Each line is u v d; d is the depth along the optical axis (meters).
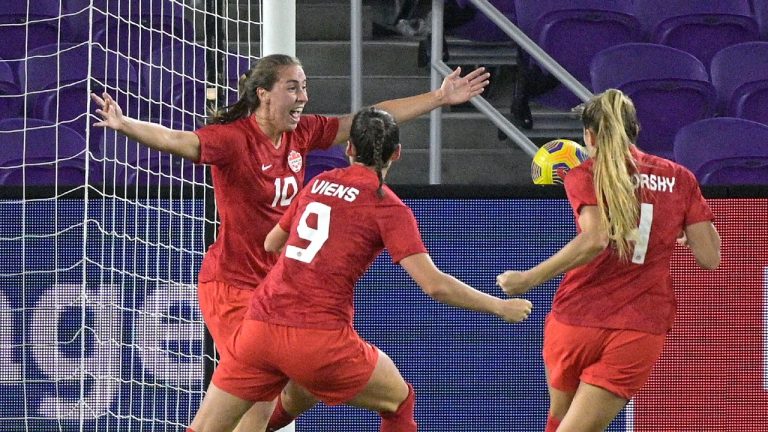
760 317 21.36
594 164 17.53
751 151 29.36
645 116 31.97
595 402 17.67
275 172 18.70
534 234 21.28
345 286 16.95
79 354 21.11
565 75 28.27
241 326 17.52
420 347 21.45
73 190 21.02
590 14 33.38
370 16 39.72
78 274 21.05
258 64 18.47
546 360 18.45
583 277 17.80
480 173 34.78
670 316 17.91
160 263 21.22
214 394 17.44
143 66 31.39
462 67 34.41
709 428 21.47
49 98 30.41
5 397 21.11
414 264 16.77
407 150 35.03
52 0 34.31
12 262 21.00
